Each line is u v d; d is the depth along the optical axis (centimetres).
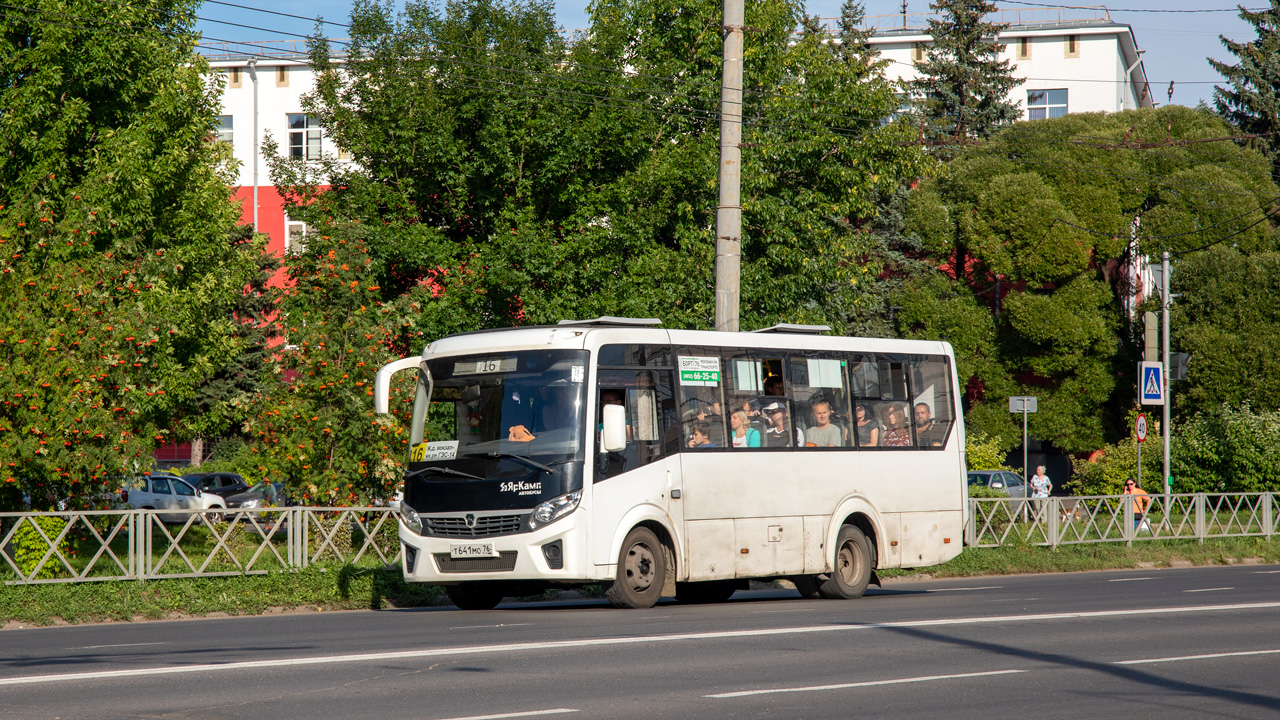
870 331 5556
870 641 1298
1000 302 5828
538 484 1641
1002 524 2939
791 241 3397
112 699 922
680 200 3316
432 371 1761
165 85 3067
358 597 1927
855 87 3562
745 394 1856
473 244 3203
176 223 3238
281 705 900
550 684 1000
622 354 1720
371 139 3164
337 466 2184
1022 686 1023
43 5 2880
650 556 1722
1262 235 5622
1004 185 5550
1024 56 8112
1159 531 3216
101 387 1980
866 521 2011
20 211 2162
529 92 3180
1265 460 4244
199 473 5109
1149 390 3281
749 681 1027
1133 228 5809
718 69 3406
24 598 1670
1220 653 1238
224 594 1811
